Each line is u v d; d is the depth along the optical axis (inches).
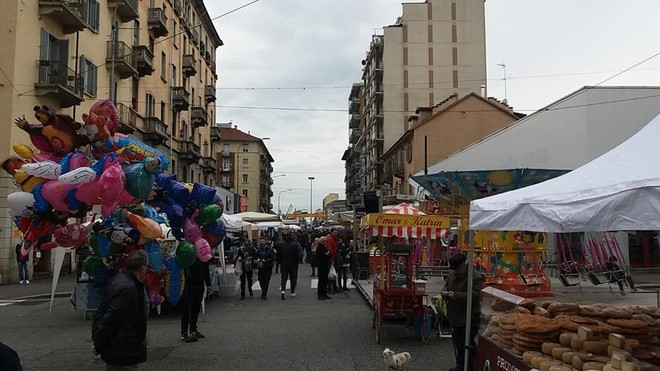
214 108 2215.8
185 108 1616.6
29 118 833.5
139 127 1273.4
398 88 2448.3
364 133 3068.4
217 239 351.3
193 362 308.3
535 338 187.2
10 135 788.6
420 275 532.1
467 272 276.7
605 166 186.5
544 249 540.1
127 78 1206.9
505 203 206.7
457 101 1743.4
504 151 1127.6
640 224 142.5
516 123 1106.7
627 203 146.7
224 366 299.3
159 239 310.8
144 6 1331.2
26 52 828.6
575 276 689.6
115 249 302.7
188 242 329.1
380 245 384.8
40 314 500.1
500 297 225.1
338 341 366.3
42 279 860.6
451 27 2470.5
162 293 360.8
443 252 725.9
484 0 2472.9
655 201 138.9
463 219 547.5
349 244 908.6
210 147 2130.9
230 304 560.1
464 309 275.1
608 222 153.0
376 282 396.2
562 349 177.6
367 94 2979.8
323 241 606.5
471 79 2443.4
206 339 374.9
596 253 713.0
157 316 481.1
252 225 911.0
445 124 1727.4
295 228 1402.6
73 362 309.1
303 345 353.7
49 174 269.6
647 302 501.0
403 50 2456.9
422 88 2444.6
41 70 861.2
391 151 2203.5
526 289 503.5
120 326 194.7
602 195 157.8
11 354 111.6
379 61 2610.7
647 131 193.9
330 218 1688.0
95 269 314.3
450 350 337.4
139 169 283.4
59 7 864.9
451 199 536.7
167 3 1521.9
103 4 1083.9
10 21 801.6
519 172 470.6
